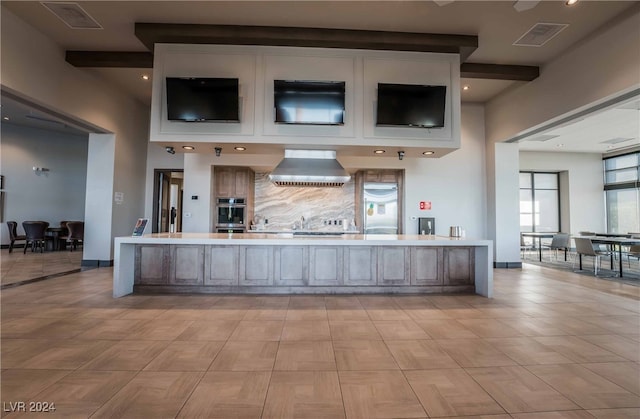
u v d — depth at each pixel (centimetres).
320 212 775
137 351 262
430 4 396
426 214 729
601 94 445
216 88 445
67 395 197
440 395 203
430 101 464
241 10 409
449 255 482
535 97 578
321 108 455
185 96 446
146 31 436
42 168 995
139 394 200
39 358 247
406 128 477
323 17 422
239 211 732
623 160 1084
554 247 867
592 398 200
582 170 1139
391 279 472
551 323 341
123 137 697
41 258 795
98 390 203
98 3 398
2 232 942
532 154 1124
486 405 193
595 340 294
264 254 462
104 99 627
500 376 227
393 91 461
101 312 364
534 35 463
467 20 428
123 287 438
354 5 399
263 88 464
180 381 216
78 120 572
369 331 313
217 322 335
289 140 463
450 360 252
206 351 264
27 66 446
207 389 207
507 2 392
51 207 1009
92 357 250
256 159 717
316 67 470
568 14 415
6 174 942
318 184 566
